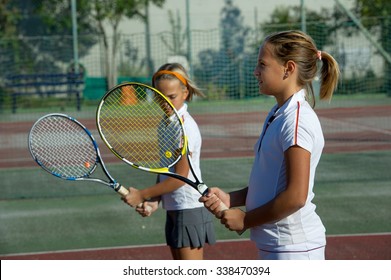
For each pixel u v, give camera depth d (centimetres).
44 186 1224
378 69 2978
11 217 973
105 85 2992
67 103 2956
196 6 3366
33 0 3297
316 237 353
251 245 780
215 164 1444
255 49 3077
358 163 1391
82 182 1251
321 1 3319
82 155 446
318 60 361
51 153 446
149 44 3309
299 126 335
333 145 1689
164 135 483
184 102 518
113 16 3234
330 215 937
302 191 328
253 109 2677
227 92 2920
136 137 497
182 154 421
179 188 493
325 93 370
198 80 3152
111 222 929
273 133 346
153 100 499
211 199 365
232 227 350
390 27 3033
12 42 3134
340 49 3011
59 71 3238
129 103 504
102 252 776
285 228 347
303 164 330
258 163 357
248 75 2862
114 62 3123
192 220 497
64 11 3284
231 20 3441
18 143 1955
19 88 2961
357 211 957
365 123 2200
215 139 1894
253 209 346
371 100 2855
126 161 418
